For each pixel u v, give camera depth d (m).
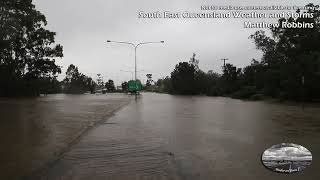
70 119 22.36
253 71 72.50
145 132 16.70
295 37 50.03
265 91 54.44
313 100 43.62
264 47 64.62
